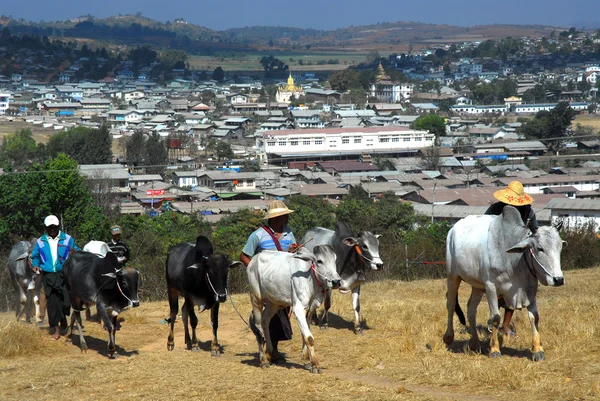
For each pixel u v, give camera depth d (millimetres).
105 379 9781
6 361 10969
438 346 10859
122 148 140625
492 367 9289
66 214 40531
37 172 40188
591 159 117250
